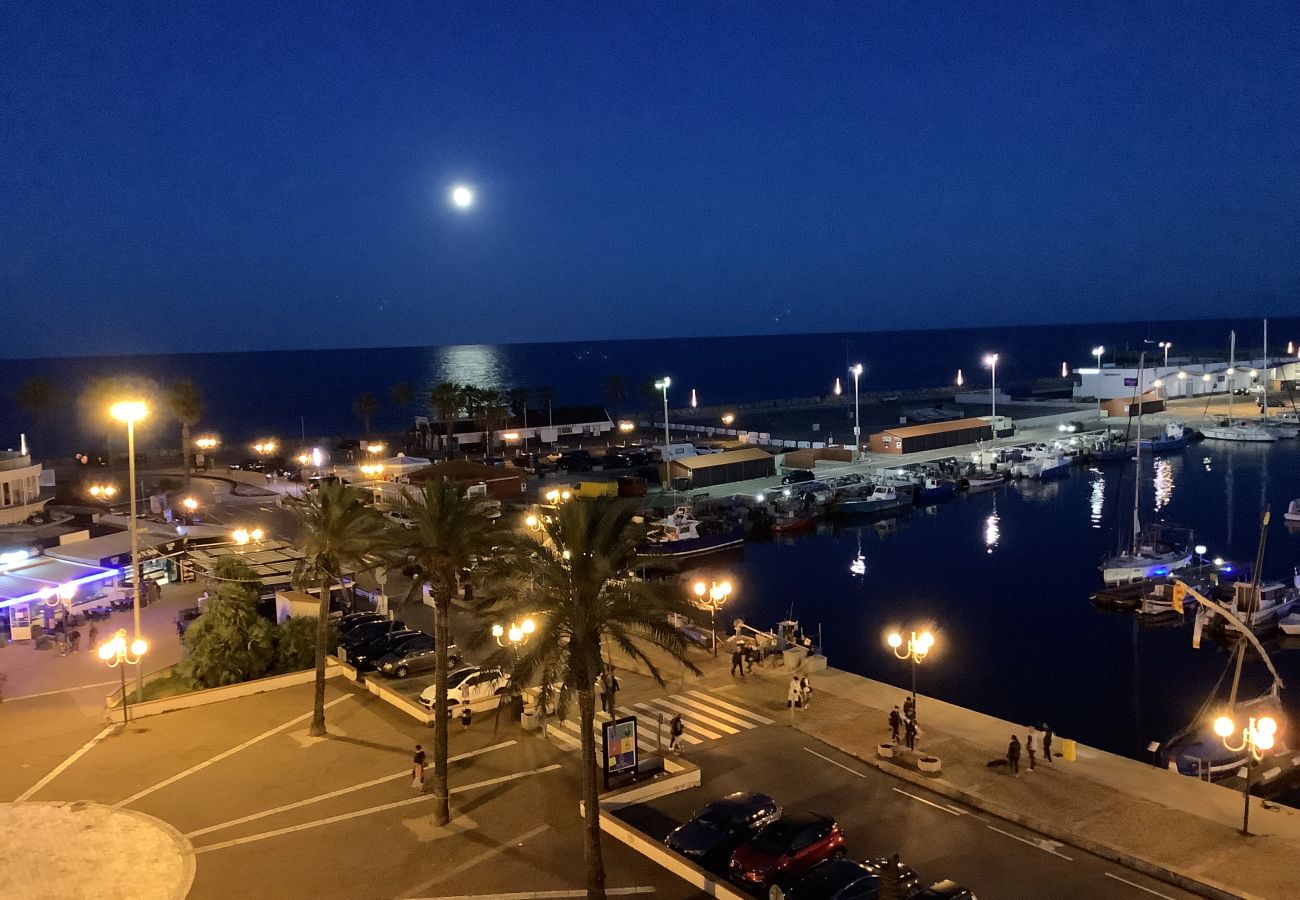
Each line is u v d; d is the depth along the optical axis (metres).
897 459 116.88
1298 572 66.00
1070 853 28.50
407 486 88.25
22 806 32.12
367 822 30.89
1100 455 120.94
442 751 30.58
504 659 27.44
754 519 90.00
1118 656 55.66
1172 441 128.25
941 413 174.38
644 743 37.12
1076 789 32.47
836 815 31.16
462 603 57.91
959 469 110.88
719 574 76.06
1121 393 172.25
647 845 28.69
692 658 47.66
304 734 38.47
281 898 26.47
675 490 99.38
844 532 90.88
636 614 25.28
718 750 36.69
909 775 33.75
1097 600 66.12
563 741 37.59
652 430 158.88
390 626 50.56
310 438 165.12
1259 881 26.27
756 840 27.53
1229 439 133.88
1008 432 134.88
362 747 37.12
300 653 45.66
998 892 26.28
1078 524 90.88
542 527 27.98
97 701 41.97
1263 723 29.19
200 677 42.94
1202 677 51.94
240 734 38.47
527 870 27.89
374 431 190.12
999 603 67.25
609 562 24.78
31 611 51.94
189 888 26.97
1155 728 44.78
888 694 42.53
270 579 54.53
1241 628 41.25
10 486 75.06
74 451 154.12
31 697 42.50
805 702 40.84
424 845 29.38
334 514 37.84
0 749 36.91
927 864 27.91
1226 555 77.06
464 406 131.12
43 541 62.88
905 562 79.25
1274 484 106.06
